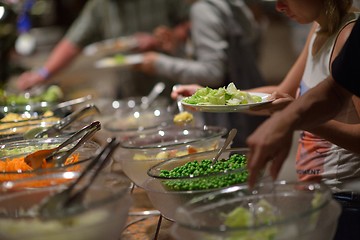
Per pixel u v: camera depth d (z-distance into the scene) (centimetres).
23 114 262
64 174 145
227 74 342
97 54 437
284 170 354
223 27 338
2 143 193
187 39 416
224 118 316
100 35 461
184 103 184
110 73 500
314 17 186
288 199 132
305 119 129
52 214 120
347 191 180
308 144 199
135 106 301
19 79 429
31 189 139
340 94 136
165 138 209
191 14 349
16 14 372
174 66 368
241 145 318
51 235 120
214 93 181
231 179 154
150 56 383
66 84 469
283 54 606
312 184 131
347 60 135
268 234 114
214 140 194
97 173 132
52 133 199
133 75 437
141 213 192
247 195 135
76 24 461
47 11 642
